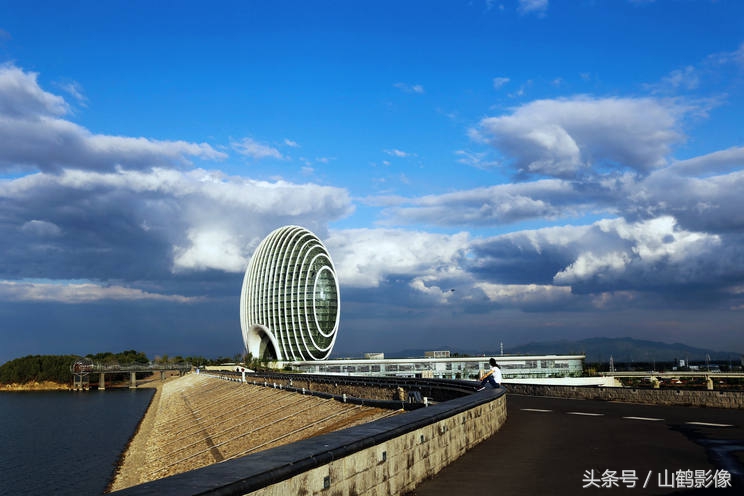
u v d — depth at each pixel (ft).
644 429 82.07
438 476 51.21
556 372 571.28
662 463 55.83
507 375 561.43
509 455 61.62
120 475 219.41
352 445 35.83
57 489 206.28
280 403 272.10
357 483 36.83
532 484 47.65
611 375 525.75
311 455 31.78
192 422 313.53
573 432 80.07
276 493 28.53
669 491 45.16
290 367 625.41
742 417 96.84
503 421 92.94
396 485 42.96
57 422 408.46
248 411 283.79
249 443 200.54
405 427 44.60
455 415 60.29
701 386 375.86
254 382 398.62
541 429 84.33
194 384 557.33
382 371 602.03
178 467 202.08
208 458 198.29
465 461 58.34
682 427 84.02
